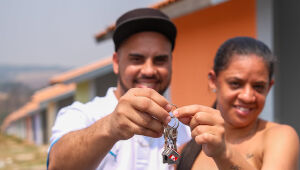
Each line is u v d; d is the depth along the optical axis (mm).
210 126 1107
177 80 6242
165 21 1694
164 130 1220
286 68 4688
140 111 1099
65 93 19266
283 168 1283
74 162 1247
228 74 1547
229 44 1599
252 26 4527
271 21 4223
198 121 1112
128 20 1672
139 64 1748
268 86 1582
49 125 20500
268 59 1530
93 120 1690
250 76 1498
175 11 5281
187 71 5961
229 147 1132
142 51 1715
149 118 1098
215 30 5262
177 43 6266
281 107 4785
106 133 1153
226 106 1574
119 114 1110
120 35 1733
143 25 1691
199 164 1545
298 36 4684
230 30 4957
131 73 1741
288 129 1446
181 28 6145
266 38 4301
